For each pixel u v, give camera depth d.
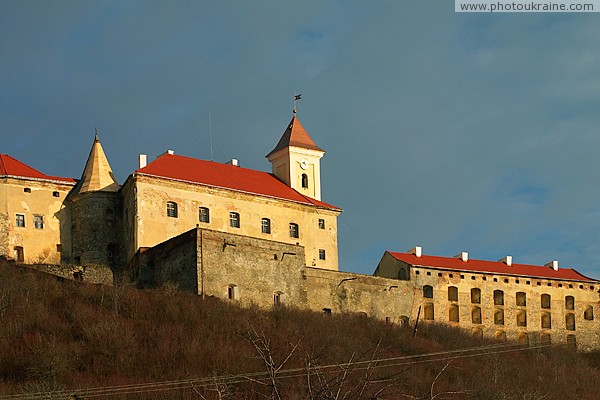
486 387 91.50
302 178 135.88
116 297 97.19
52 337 87.69
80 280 106.25
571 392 106.31
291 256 115.94
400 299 129.50
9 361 82.56
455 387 89.81
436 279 134.62
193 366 83.31
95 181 119.88
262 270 112.00
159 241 114.06
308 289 117.56
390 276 137.25
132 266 113.50
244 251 110.62
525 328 139.62
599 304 145.50
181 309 97.94
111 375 82.12
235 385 76.38
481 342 121.62
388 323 117.31
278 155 137.25
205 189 119.00
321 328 102.44
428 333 118.69
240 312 101.50
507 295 139.62
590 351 141.00
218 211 119.62
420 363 100.38
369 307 124.69
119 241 119.19
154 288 109.62
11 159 121.19
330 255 130.25
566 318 143.12
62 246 118.19
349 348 95.12
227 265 108.38
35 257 115.69
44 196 118.44
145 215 113.62
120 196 120.56
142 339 90.12
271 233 124.38
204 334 92.12
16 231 115.38
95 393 75.00
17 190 116.75
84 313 93.50
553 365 117.12
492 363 108.00
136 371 83.50
